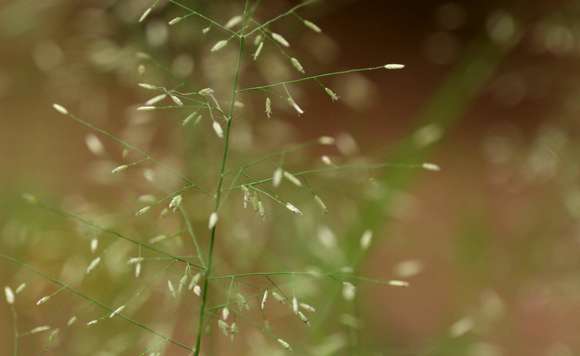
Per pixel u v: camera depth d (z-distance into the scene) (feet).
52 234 0.99
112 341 0.90
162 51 1.00
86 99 1.09
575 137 1.27
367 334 1.00
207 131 0.98
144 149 1.02
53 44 1.09
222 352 0.96
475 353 1.04
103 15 1.05
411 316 1.28
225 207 0.98
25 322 0.97
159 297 0.99
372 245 1.01
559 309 1.27
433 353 1.04
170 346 1.06
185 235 0.97
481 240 1.20
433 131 1.06
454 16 1.36
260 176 1.00
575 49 1.24
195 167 0.98
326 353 0.89
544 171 1.26
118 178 1.01
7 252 1.00
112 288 0.95
